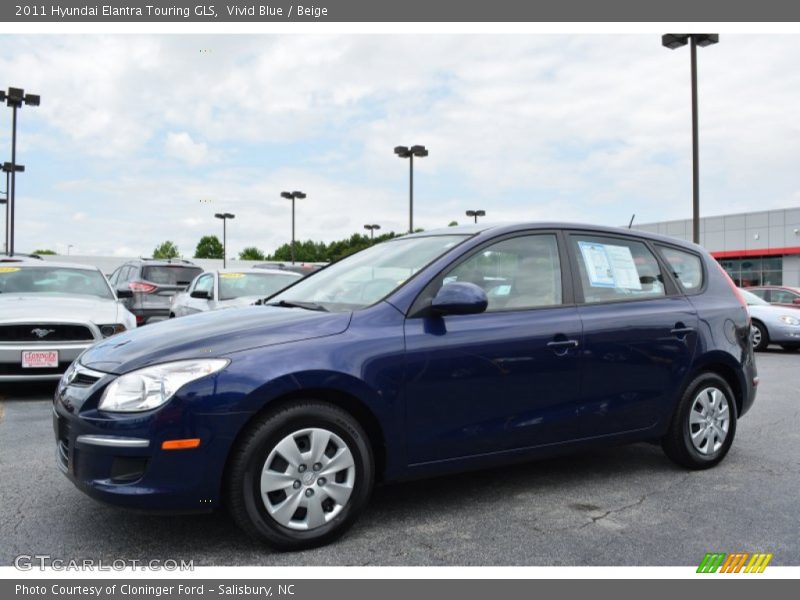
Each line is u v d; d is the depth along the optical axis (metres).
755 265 39.50
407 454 3.52
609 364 4.16
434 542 3.38
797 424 6.26
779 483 4.41
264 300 4.44
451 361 3.61
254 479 3.13
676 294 4.68
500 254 4.04
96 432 3.08
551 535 3.49
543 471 4.66
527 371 3.85
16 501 3.91
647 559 3.21
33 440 5.30
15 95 26.64
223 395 3.08
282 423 3.18
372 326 3.50
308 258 109.62
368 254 4.55
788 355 13.20
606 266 4.42
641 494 4.16
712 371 4.81
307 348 3.29
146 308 12.12
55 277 8.79
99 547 3.29
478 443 3.71
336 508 3.32
